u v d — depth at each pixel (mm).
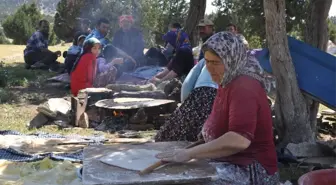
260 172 2949
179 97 7398
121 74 9352
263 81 2918
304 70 5699
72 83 8344
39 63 13422
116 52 9867
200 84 4914
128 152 3281
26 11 33719
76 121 6992
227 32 2879
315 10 6375
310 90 5676
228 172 2918
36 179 4117
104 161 3078
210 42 2828
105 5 17312
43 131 6684
